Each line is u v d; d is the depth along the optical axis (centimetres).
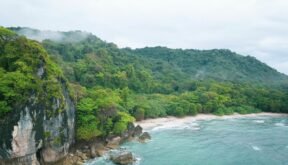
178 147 7162
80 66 13038
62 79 5734
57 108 5203
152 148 6988
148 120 10894
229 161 6109
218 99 13838
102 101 6862
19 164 4606
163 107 12000
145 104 11006
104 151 6369
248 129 9894
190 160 6119
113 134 7131
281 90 18412
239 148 7188
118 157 5681
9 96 4500
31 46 5266
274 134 9038
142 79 15275
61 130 5344
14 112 4447
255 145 7544
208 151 6856
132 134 7931
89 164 5575
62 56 14725
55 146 5184
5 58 5134
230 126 10475
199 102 13475
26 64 4981
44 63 5247
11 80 4631
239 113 13900
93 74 12794
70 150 5928
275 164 5934
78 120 6228
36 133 4781
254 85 19512
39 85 4894
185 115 12331
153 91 15188
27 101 4600
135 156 6275
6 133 4388
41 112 4872
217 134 8888
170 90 15775
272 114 14238
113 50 19888
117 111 7494
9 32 5534
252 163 5991
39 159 5050
